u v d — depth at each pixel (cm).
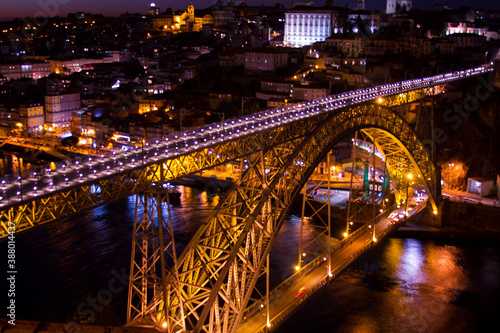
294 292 8969
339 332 9356
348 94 12088
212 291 6750
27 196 5609
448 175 16425
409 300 10469
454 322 9781
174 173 7106
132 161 6606
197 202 15700
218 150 7712
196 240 7188
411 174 13888
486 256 12738
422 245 13325
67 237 12875
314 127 9519
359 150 18312
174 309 6962
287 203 8706
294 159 9100
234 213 8050
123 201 15612
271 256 11875
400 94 13700
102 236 12950
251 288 7594
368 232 12181
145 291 6688
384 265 11975
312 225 13938
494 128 16225
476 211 13912
